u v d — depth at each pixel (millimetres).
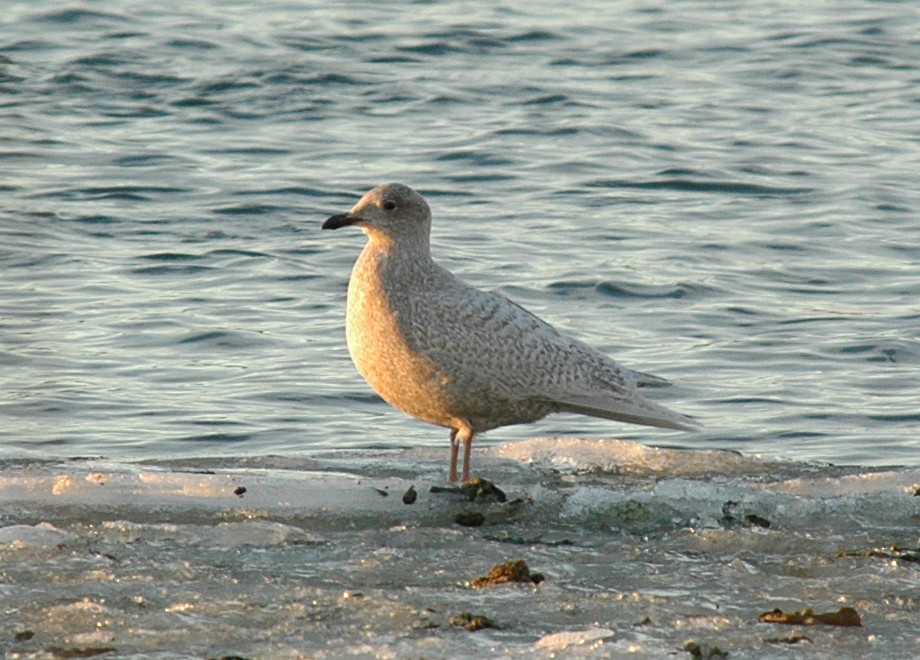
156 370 14430
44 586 7746
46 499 9344
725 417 13461
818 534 9086
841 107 24688
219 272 17312
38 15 28844
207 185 20266
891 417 13430
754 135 22969
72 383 14008
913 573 8172
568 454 11117
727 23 30328
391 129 22969
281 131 22734
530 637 7105
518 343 9820
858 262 17797
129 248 18016
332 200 19828
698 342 15344
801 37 29219
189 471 10008
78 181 20266
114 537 8656
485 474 10484
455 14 30375
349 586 7934
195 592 7691
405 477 10328
